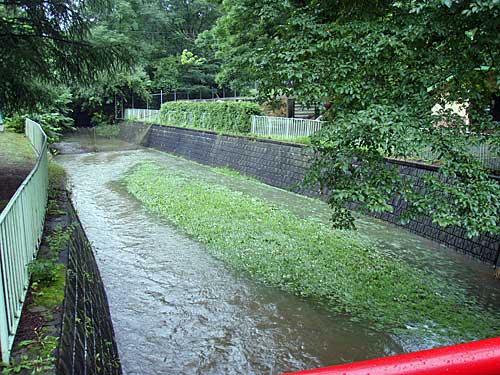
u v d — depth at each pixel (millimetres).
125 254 7617
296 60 5156
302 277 6457
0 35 6711
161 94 29500
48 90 8594
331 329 5145
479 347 693
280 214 9773
